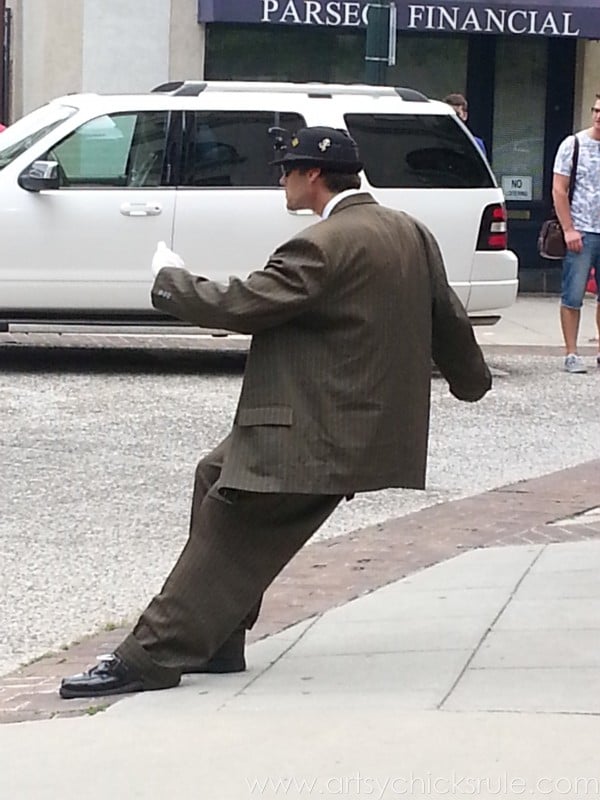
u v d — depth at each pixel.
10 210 12.69
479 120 20.28
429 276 5.70
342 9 18.34
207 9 18.59
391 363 5.52
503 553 7.86
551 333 16.86
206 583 5.77
